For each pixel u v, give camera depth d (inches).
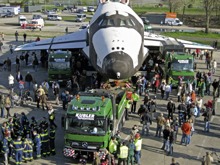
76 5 5339.6
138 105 1133.7
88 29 1334.9
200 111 1077.1
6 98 1002.7
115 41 1073.5
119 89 1126.4
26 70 1560.0
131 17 1221.1
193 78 1279.5
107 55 1040.8
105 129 734.5
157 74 1314.0
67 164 754.2
